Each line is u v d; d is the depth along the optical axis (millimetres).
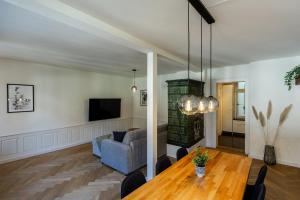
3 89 4004
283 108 3863
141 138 3744
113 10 1829
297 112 3703
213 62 4395
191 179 1850
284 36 2539
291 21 2041
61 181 3133
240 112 6438
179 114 4426
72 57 3885
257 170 3645
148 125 3100
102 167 3748
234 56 3760
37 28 2297
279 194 2768
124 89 7168
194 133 4715
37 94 4570
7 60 4051
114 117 6520
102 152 3902
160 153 4395
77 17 1820
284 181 3162
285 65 3834
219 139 6137
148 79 3074
